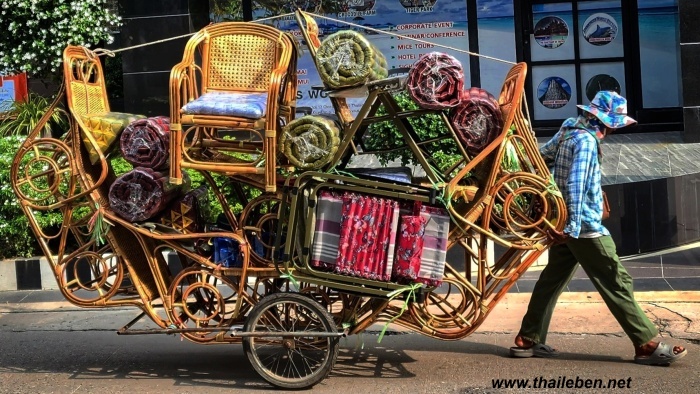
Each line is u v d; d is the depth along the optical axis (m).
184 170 5.80
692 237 8.84
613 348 6.02
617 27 12.23
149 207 5.26
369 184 5.02
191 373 5.77
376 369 5.69
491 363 5.78
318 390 5.27
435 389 5.25
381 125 7.59
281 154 5.15
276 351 6.23
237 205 7.68
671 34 12.12
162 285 5.40
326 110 12.26
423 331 5.35
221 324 5.37
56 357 6.26
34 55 9.61
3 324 7.20
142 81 11.20
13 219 8.20
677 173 9.04
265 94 5.43
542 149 5.73
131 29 11.16
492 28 12.26
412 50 12.35
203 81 5.57
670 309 6.76
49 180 5.77
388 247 5.01
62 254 5.56
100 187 5.54
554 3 12.25
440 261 5.04
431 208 5.03
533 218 5.45
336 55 4.91
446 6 12.24
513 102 5.02
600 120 5.43
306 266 5.08
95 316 7.38
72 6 9.59
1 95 12.32
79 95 5.52
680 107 12.07
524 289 7.49
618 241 8.35
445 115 5.10
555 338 6.30
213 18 12.16
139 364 6.04
